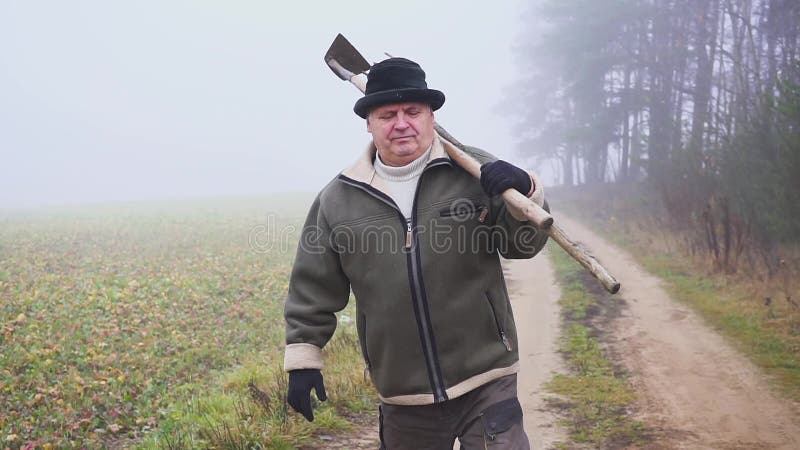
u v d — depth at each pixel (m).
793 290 9.99
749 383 6.59
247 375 6.78
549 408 6.07
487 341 2.46
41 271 13.95
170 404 6.11
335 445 5.00
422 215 2.39
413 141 2.39
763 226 11.86
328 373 6.53
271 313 10.41
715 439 5.22
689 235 14.91
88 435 5.42
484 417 2.43
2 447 5.14
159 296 11.22
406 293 2.39
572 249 2.06
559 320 9.81
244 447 4.74
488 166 2.21
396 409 2.54
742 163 12.58
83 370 7.18
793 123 10.76
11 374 6.84
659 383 6.71
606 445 5.14
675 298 10.80
